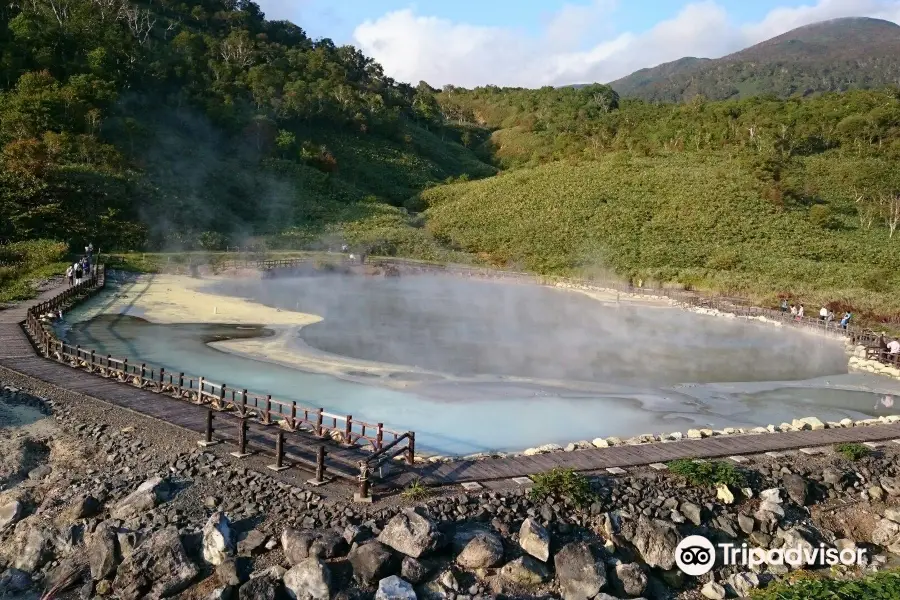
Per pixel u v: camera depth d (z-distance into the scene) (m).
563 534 12.40
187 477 13.91
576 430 19.22
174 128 84.00
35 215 49.69
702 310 46.22
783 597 10.97
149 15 112.19
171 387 19.47
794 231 67.19
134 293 40.22
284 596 10.59
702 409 22.20
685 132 107.19
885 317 42.59
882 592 11.03
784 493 14.63
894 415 22.30
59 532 12.38
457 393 22.31
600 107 157.25
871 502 15.08
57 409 17.88
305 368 24.72
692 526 13.21
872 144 95.00
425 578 10.89
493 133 155.00
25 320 28.42
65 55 79.25
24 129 58.81
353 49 153.00
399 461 14.77
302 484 13.31
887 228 70.69
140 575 11.02
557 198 80.31
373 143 114.62
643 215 72.94
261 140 92.44
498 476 14.09
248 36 125.38
